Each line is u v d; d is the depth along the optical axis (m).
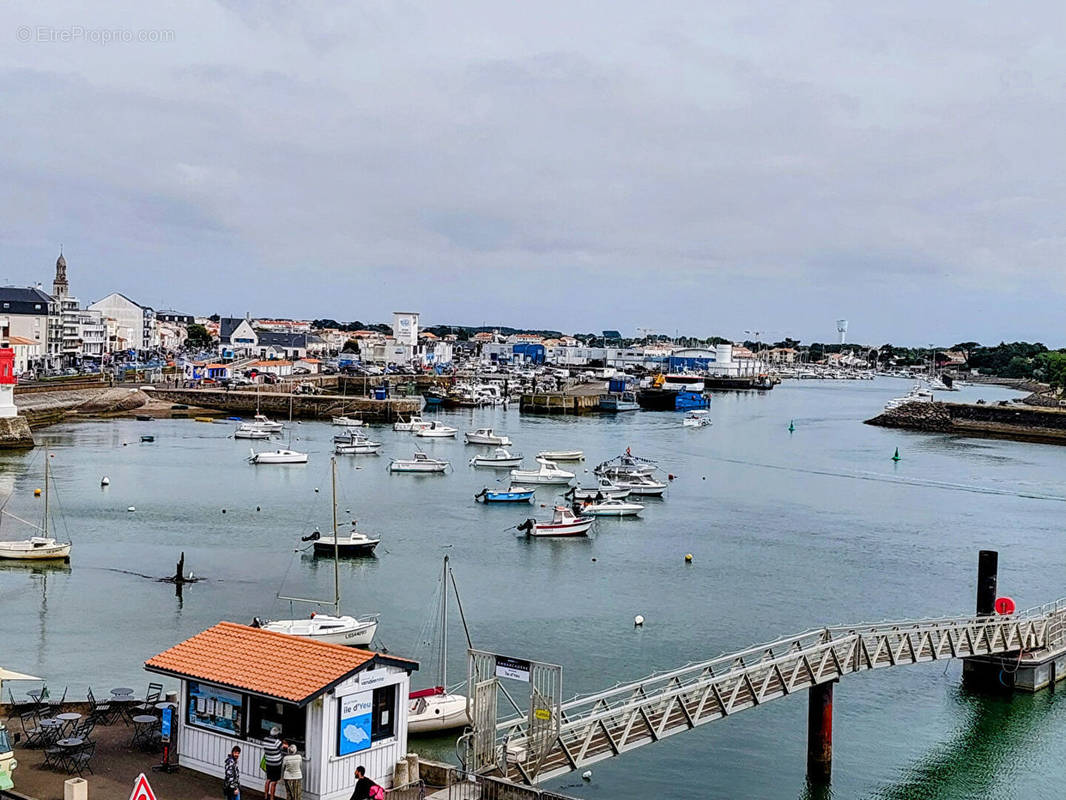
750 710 53.03
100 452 145.75
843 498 124.12
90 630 62.28
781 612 71.06
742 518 109.12
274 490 118.75
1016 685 56.47
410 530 97.81
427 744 46.19
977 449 184.38
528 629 65.44
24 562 78.25
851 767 46.38
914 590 78.25
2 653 57.34
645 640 63.66
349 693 29.72
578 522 96.94
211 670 30.94
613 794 42.81
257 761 29.97
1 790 29.14
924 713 53.06
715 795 43.09
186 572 77.06
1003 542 97.88
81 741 31.95
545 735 35.00
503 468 146.75
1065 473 151.50
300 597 71.50
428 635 63.47
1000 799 43.53
